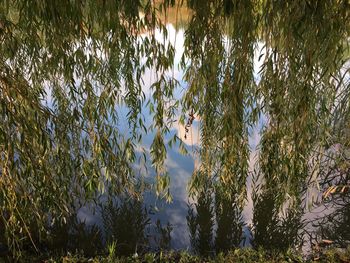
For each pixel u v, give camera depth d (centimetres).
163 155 277
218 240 294
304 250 277
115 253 265
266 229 304
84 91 255
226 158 303
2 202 194
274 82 260
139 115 293
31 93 204
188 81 272
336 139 294
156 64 249
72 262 239
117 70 262
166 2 231
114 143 275
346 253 257
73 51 237
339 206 329
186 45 263
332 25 212
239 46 260
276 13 222
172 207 341
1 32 188
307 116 246
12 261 231
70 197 285
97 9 218
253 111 296
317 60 223
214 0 238
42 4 195
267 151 306
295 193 307
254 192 344
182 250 275
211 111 290
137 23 237
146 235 298
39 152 210
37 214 216
